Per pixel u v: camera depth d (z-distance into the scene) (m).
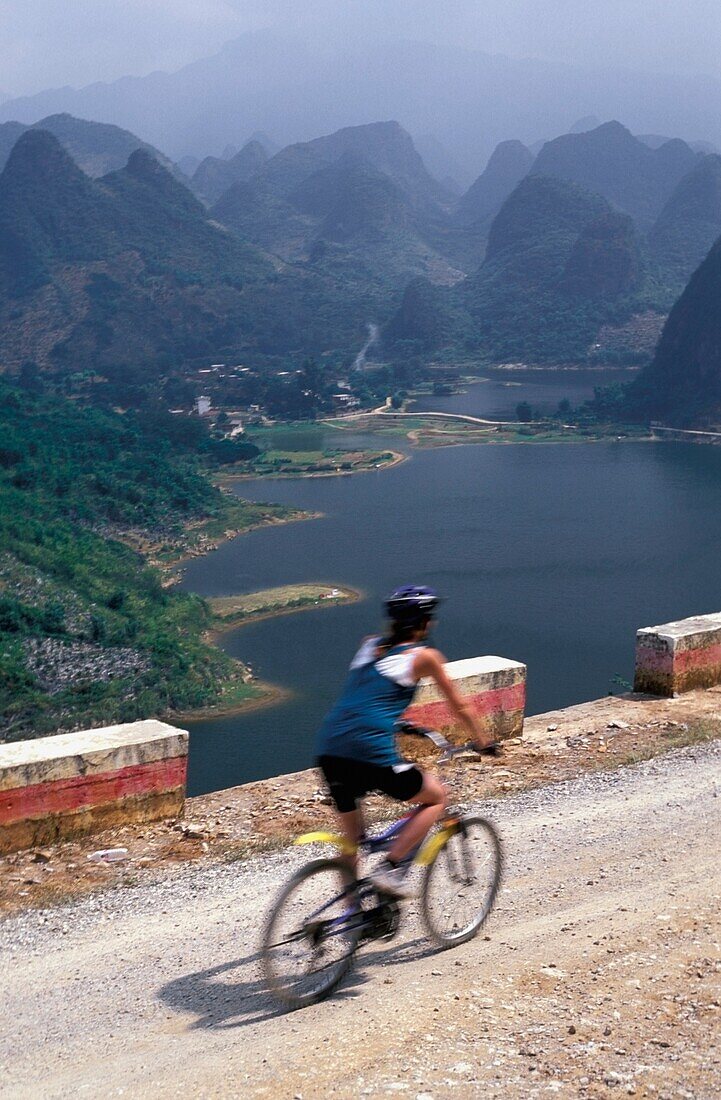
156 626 91.06
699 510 149.75
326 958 5.58
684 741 10.52
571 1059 4.79
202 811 8.90
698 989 5.45
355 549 129.75
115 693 76.50
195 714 75.25
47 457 152.88
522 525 141.50
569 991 5.48
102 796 8.30
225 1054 5.00
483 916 6.31
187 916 6.70
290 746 68.44
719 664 12.91
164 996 5.66
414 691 5.71
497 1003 5.36
